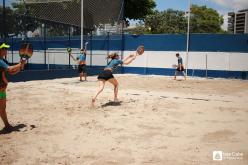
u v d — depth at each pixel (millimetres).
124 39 28531
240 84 19234
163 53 27203
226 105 10742
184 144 6266
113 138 6680
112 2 29281
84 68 19688
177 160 5363
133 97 12234
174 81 20609
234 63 25234
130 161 5324
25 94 12703
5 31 18266
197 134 6988
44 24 23062
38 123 7918
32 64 27500
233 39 25188
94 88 15094
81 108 9891
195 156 5559
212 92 14680
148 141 6477
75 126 7656
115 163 5230
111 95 12695
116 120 8305
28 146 6129
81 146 6148
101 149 5965
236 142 6367
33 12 24453
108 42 28297
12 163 5246
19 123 7895
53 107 10000
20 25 22484
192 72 26359
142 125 7793
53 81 19172
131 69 28438
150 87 16406
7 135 6852
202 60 26047
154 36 27422
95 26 28688
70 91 13781
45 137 6734
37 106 10156
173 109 9883
